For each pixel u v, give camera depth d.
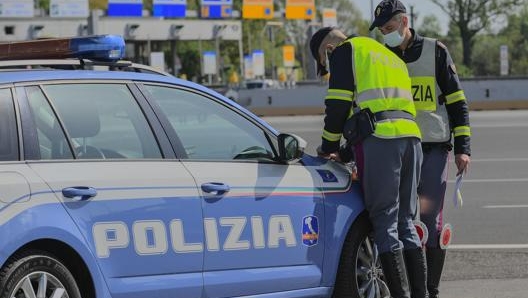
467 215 20.33
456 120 11.78
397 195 10.61
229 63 174.62
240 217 9.78
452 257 15.80
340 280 10.84
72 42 9.93
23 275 8.20
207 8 99.88
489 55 187.38
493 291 13.34
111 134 9.24
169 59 162.00
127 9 90.12
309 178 10.58
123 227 8.82
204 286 9.45
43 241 8.34
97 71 9.48
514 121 52.16
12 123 8.56
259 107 75.75
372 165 10.51
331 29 11.55
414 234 10.90
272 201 10.10
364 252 11.08
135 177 9.04
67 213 8.45
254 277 9.91
